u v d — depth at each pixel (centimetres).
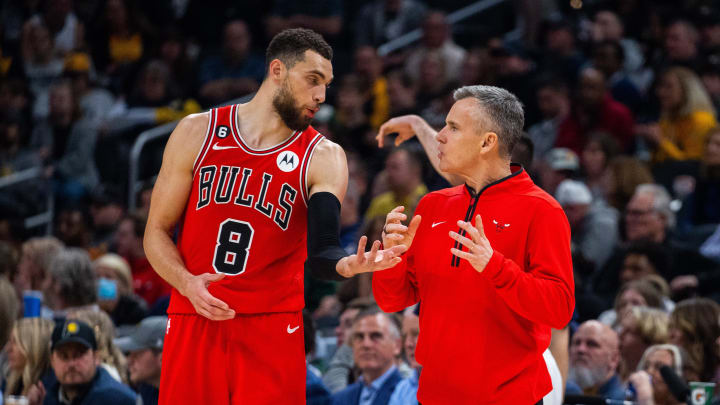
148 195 3209
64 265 2269
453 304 1258
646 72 3881
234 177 1313
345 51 4522
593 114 3438
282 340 1318
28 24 4272
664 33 3859
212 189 1312
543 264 1221
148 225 1337
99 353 1867
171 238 1340
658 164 3316
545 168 3188
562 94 3591
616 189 3016
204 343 1298
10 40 4466
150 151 3881
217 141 1325
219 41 4647
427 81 3859
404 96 3784
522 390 1248
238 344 1300
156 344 1920
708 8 4175
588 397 1570
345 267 1182
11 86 4047
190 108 3972
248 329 1303
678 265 2697
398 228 1179
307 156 1321
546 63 3994
